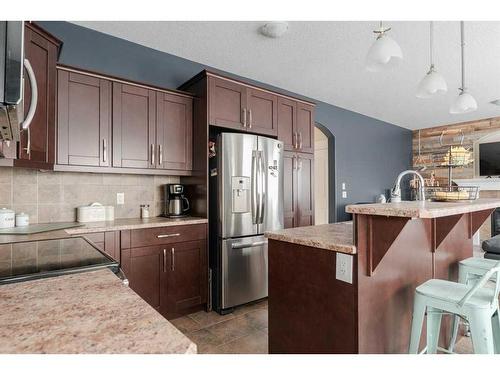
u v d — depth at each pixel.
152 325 0.57
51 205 2.49
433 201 1.99
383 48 1.66
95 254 1.20
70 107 2.30
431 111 5.29
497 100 4.49
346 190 5.18
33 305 0.66
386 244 1.30
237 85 2.97
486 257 2.96
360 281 1.33
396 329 1.59
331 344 1.42
